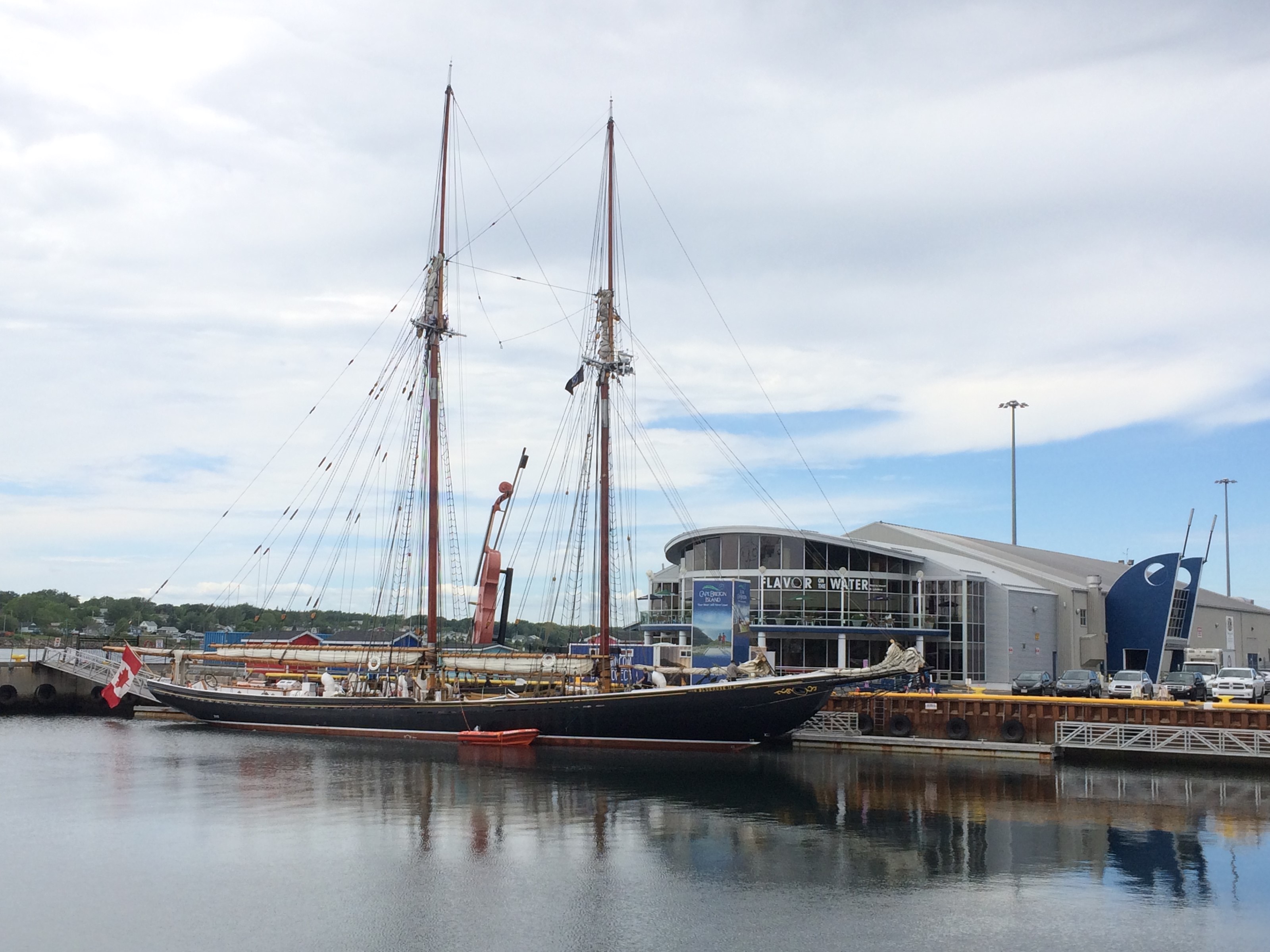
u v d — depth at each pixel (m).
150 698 79.19
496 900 30.14
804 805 42.47
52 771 50.47
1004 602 87.44
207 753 56.66
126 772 50.09
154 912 29.02
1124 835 37.53
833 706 62.72
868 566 87.88
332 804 42.31
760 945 26.86
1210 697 68.12
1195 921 28.66
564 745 59.16
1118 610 101.06
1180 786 47.31
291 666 79.12
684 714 57.22
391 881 31.83
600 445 67.12
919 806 42.41
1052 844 36.31
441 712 61.28
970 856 34.72
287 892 30.67
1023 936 27.58
